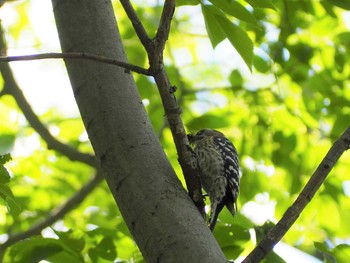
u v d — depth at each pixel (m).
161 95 5.71
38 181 14.74
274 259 7.49
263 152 14.17
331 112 14.02
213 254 4.90
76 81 5.96
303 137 14.06
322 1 10.24
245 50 6.61
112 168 5.52
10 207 7.07
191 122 12.73
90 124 5.75
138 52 14.60
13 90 12.39
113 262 8.69
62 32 6.23
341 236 13.14
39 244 8.59
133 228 5.27
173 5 5.49
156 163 5.47
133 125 5.64
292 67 13.98
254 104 14.48
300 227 13.30
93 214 13.51
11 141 14.77
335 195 12.95
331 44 13.96
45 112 16.12
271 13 13.61
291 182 13.70
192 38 16.25
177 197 5.28
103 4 6.32
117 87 5.82
